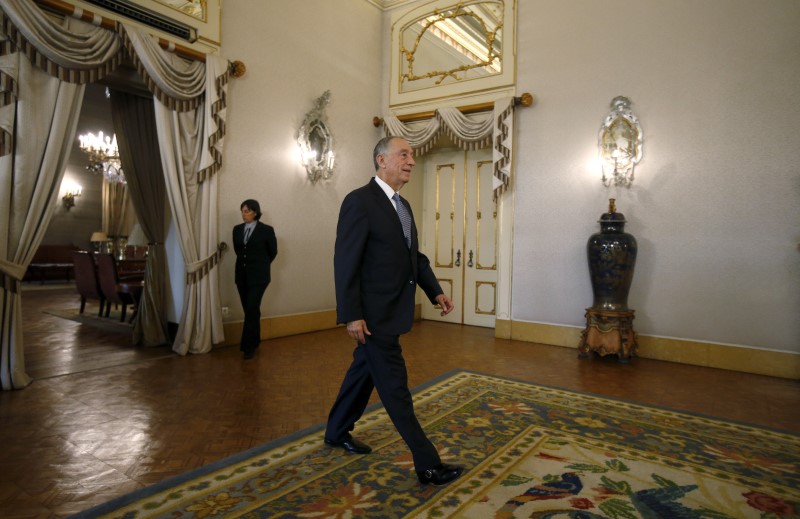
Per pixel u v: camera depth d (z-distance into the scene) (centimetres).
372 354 208
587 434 274
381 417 300
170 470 223
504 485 209
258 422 288
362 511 187
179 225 456
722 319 462
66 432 266
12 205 345
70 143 377
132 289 586
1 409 300
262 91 541
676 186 488
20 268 344
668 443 263
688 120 483
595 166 535
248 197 527
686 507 193
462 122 618
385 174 227
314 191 609
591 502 195
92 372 391
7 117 339
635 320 507
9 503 190
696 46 481
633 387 381
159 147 470
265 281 461
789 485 214
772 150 444
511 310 589
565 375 416
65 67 366
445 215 730
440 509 188
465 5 639
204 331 470
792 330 430
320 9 615
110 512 184
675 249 487
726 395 364
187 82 452
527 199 581
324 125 612
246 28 522
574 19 554
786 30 440
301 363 437
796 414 320
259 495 199
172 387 355
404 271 215
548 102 569
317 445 253
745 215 454
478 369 431
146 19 424
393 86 704
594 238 478
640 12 512
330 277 637
